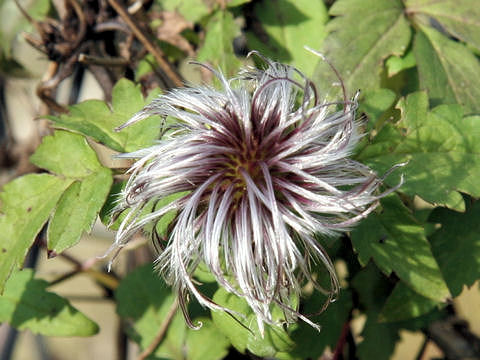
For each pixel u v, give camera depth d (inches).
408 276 5.4
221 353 6.9
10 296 6.8
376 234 5.5
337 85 5.7
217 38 6.7
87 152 5.6
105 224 5.5
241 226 4.8
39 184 5.7
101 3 7.3
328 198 4.7
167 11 7.1
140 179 4.9
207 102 5.2
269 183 4.7
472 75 6.4
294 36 6.8
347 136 4.9
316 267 5.9
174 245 4.9
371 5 6.5
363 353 7.2
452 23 6.6
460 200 5.5
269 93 5.2
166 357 7.1
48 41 7.2
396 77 6.6
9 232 5.6
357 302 7.1
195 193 4.9
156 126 5.7
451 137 5.7
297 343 6.4
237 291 5.0
